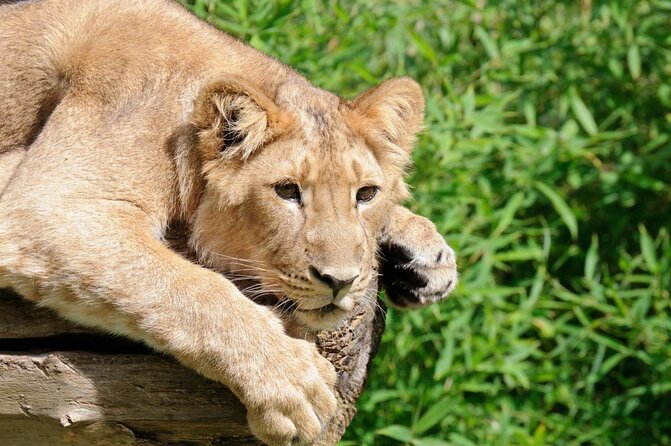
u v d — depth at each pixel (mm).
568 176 13977
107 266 6949
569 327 12938
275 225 7289
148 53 7695
